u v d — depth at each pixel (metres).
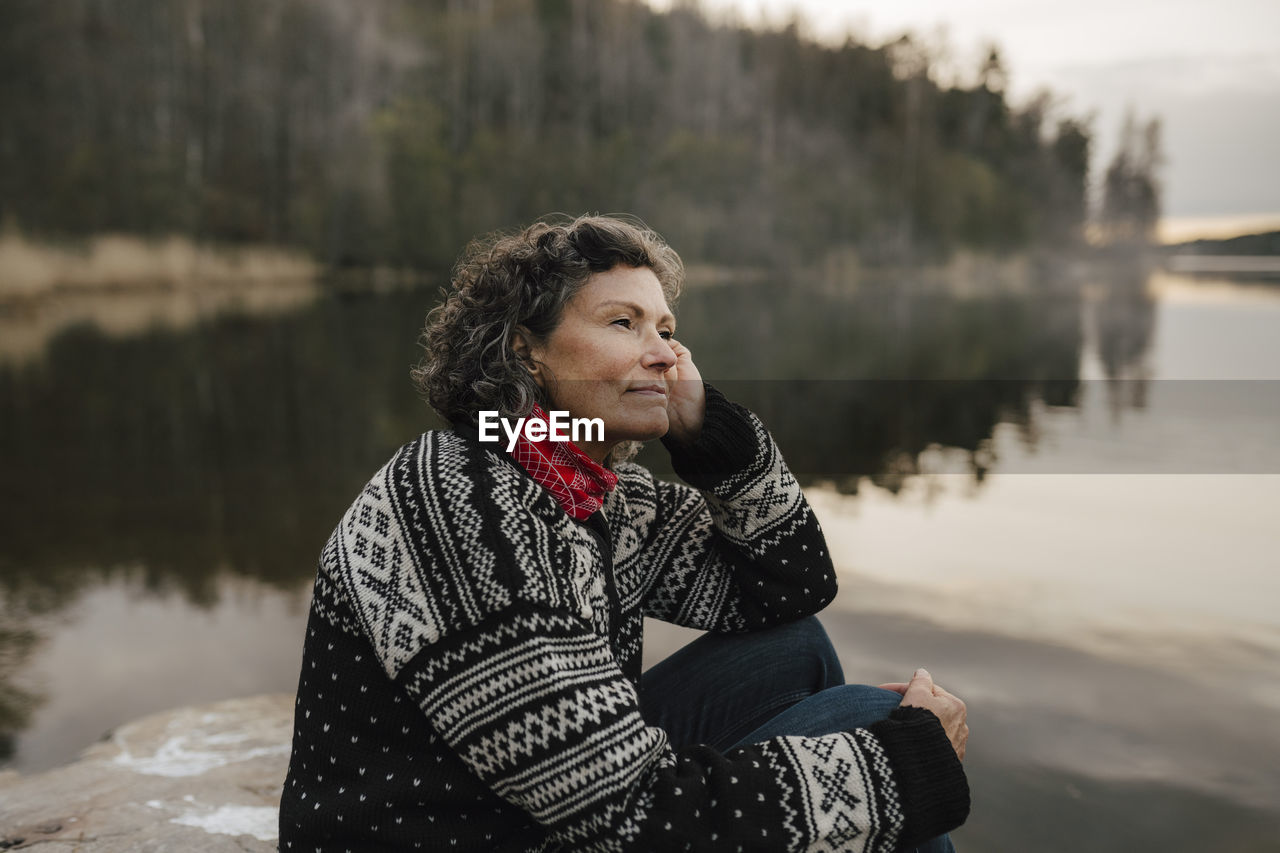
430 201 40.31
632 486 1.20
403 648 0.79
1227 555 2.97
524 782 0.78
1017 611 2.48
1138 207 73.12
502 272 0.97
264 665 2.40
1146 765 1.68
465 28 57.91
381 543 0.84
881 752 0.89
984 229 62.28
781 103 66.19
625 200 48.56
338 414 6.78
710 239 49.66
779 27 71.25
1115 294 31.08
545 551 0.82
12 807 1.42
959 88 74.38
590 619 0.85
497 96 56.31
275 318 17.17
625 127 55.56
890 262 56.28
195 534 3.64
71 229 25.09
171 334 13.70
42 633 2.61
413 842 0.83
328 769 0.86
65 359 10.48
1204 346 11.45
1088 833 1.48
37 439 5.82
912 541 3.20
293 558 3.33
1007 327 16.53
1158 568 2.84
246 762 1.59
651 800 0.80
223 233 33.97
